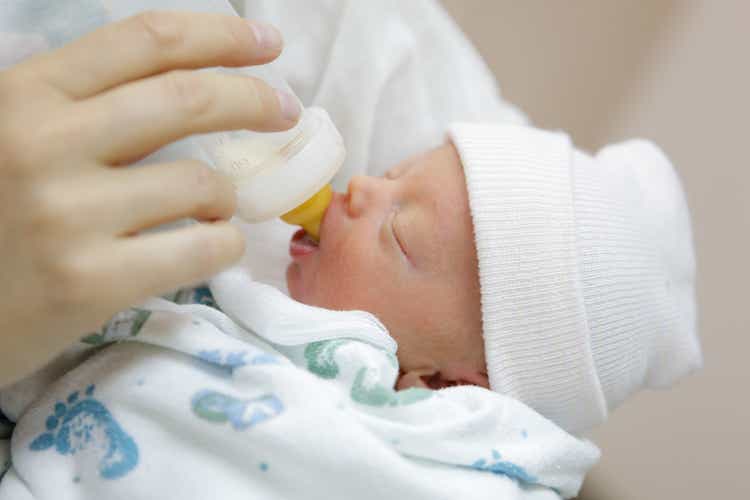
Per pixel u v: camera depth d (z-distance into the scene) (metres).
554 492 0.74
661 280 0.84
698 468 1.09
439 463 0.65
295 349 0.68
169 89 0.48
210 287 0.72
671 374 0.90
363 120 0.92
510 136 0.81
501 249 0.74
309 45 0.88
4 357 0.47
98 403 0.60
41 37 0.58
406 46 0.94
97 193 0.45
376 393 0.64
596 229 0.78
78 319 0.46
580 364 0.76
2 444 0.63
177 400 0.58
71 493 0.57
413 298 0.76
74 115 0.45
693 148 1.20
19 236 0.44
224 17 0.53
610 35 1.27
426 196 0.78
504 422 0.69
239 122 0.52
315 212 0.77
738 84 1.16
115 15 0.59
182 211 0.49
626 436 1.18
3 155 0.44
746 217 1.12
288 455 0.57
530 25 1.27
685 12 1.21
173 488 0.56
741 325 1.09
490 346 0.75
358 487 0.58
